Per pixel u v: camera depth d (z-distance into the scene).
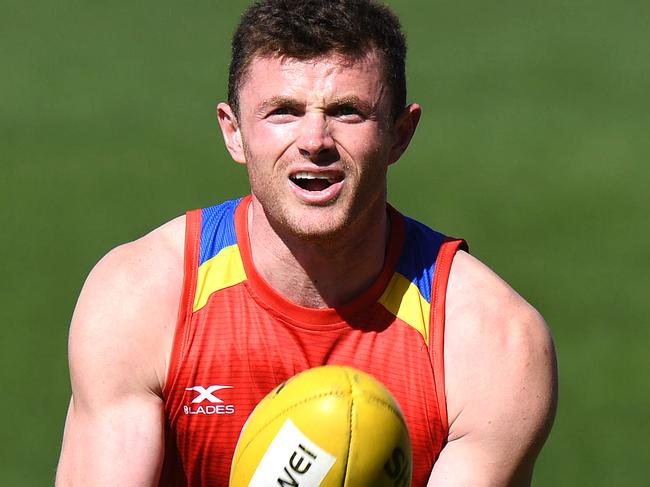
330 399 11.94
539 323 14.81
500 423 14.27
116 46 76.19
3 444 28.48
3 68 70.56
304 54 13.52
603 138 57.25
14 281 39.38
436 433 14.43
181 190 49.66
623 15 82.94
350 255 14.21
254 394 14.43
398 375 14.46
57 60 72.44
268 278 14.50
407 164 54.09
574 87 66.50
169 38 78.50
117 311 14.40
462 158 54.72
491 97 64.88
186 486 14.79
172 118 61.03
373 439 11.88
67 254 42.09
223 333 14.48
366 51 13.66
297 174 13.62
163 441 14.18
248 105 13.86
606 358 33.75
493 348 14.44
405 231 14.99
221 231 14.97
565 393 31.64
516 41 76.75
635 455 28.25
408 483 12.28
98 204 47.84
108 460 13.78
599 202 48.22
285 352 14.45
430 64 71.81
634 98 64.38
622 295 38.56
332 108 13.55
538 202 48.47
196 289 14.62
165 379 14.38
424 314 14.63
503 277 40.34
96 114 61.81
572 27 80.06
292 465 11.89
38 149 55.81
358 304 14.53
